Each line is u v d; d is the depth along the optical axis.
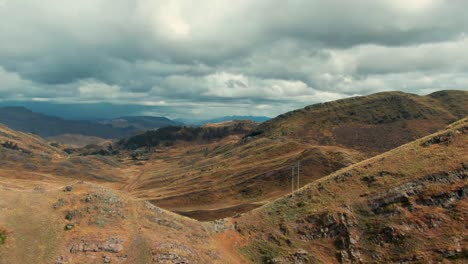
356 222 44.00
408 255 37.59
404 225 40.69
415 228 39.91
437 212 40.34
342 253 41.38
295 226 47.44
